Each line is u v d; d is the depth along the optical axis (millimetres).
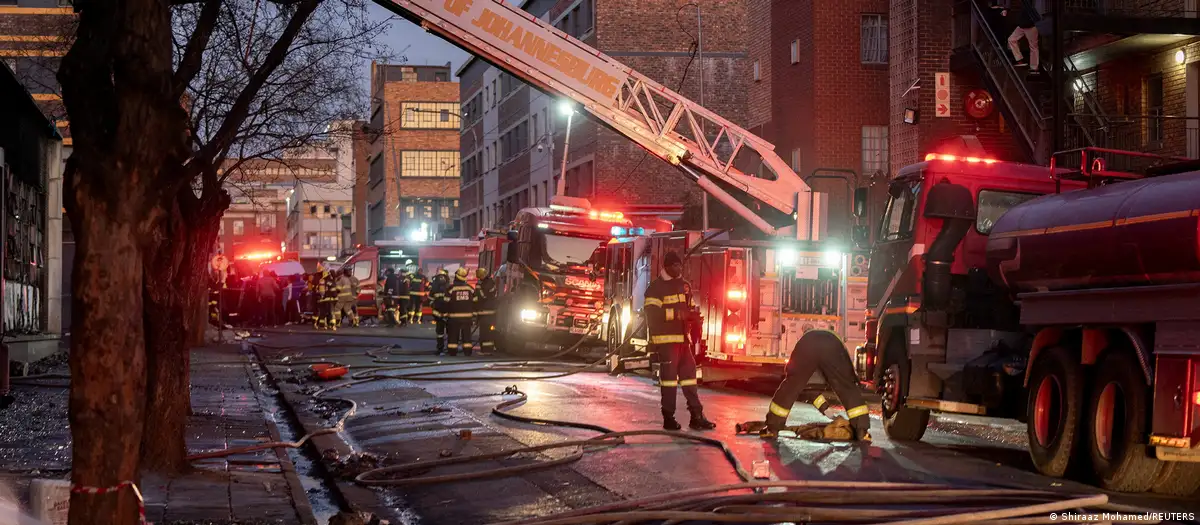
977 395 12266
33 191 22594
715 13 52250
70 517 5566
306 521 8234
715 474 10430
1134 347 9617
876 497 8562
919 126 31703
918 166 14414
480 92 76688
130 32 5422
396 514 9117
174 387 10227
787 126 39500
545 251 29922
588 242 30078
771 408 13055
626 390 19578
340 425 14539
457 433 13688
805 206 22469
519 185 65500
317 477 11609
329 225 127750
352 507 9164
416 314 46094
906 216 14438
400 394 18781
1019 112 28750
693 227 42750
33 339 21531
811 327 19891
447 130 99312
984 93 31578
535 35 21719
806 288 19953
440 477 10312
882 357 14000
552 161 58375
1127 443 9609
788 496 8523
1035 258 11141
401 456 11977
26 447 11352
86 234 5461
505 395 18406
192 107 17719
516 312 30047
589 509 8227
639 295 23734
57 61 27297
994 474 10719
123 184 5441
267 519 8305
